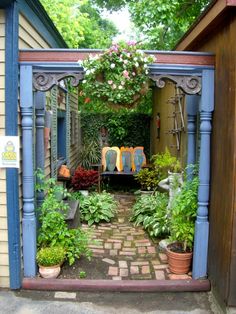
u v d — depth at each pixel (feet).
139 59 9.62
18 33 9.73
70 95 23.81
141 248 13.52
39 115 12.14
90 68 9.70
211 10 9.46
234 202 8.68
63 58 9.95
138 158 25.63
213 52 10.23
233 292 8.83
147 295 10.19
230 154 8.82
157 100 25.89
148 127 29.63
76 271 11.30
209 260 10.60
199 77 10.27
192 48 13.30
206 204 10.66
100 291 10.33
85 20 30.45
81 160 28.89
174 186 13.39
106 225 16.76
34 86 10.11
